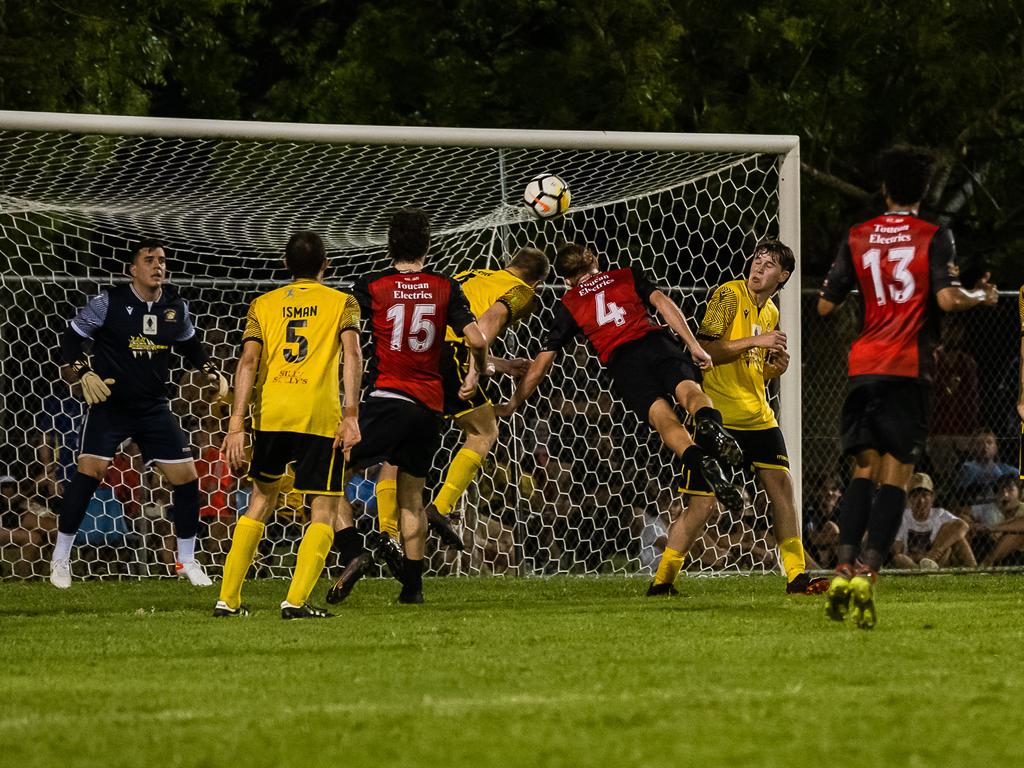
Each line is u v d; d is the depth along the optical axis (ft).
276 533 114.32
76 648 55.36
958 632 58.23
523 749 34.63
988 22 152.46
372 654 52.47
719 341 78.18
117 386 91.09
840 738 35.76
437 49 158.40
